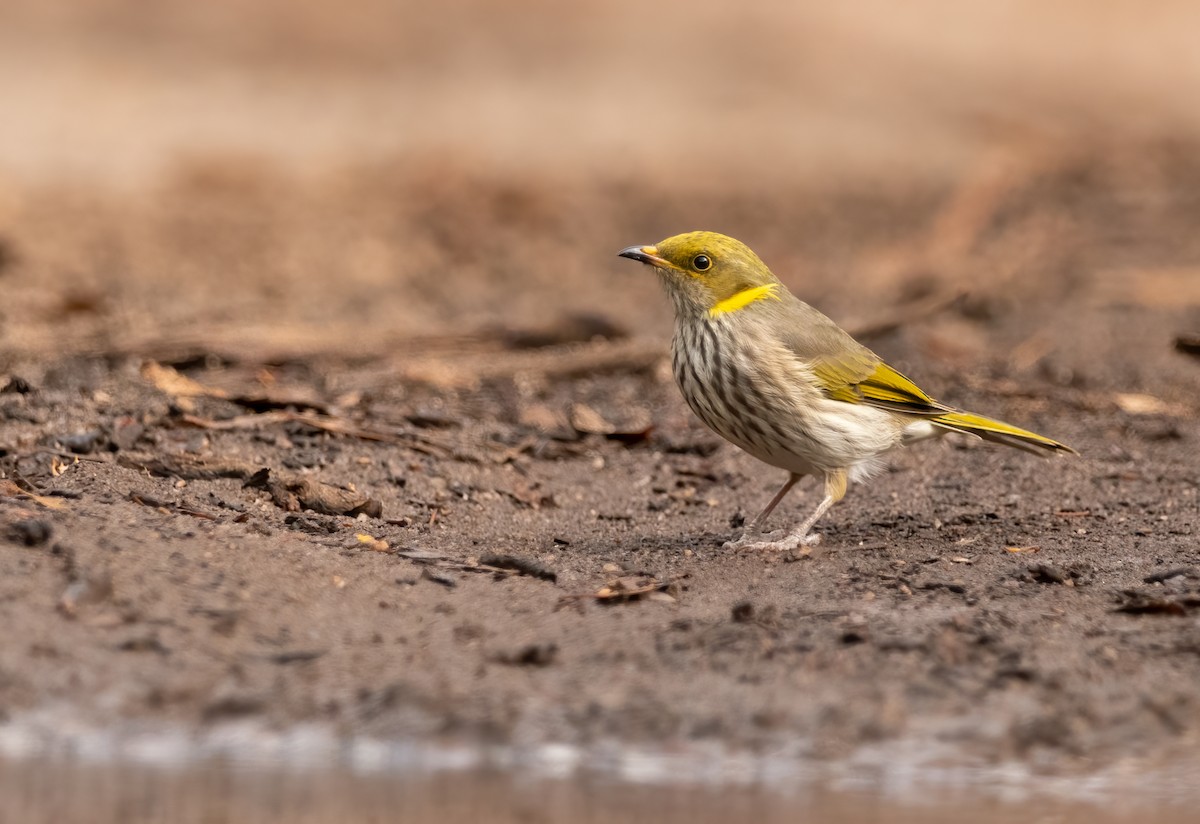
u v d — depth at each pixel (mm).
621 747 8594
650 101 38188
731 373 11805
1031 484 13867
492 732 8648
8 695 8703
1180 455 15109
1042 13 48969
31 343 17172
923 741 8695
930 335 20203
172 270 23109
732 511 13164
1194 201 29672
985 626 9820
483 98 37438
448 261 24906
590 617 9945
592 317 18891
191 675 8969
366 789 8211
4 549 9898
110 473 11883
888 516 12914
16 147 29906
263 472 12266
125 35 38781
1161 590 10586
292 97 36031
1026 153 33406
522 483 13477
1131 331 20969
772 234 27281
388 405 15625
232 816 7840
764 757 8555
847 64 42344
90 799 8000
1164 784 8406
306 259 24312
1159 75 43438
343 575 10391
